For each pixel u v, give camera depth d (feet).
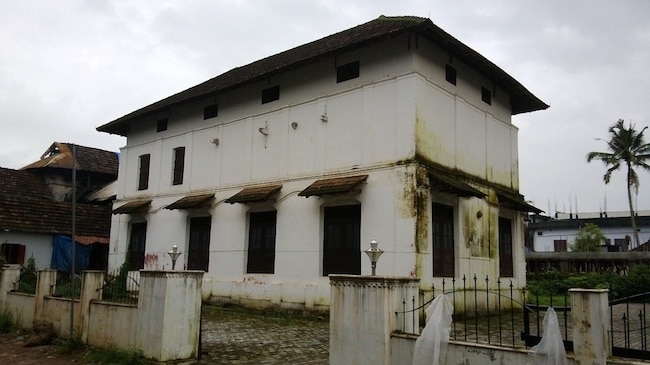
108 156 104.01
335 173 47.73
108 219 81.87
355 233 45.98
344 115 48.21
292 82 53.42
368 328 21.70
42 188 91.61
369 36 44.60
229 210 57.16
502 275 53.72
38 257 70.85
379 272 42.88
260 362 27.55
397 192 42.83
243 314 49.32
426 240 42.19
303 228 49.42
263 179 54.24
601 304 16.78
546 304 54.29
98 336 30.53
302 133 51.47
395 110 44.42
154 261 65.21
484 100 54.13
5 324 39.27
